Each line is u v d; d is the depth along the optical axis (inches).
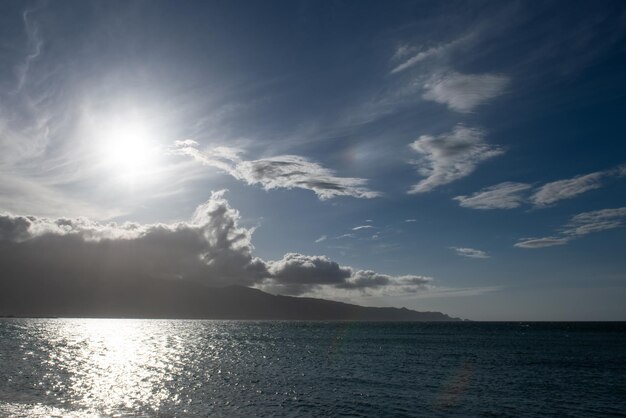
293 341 4881.9
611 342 4771.2
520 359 3053.6
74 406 1583.4
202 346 4128.9
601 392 1903.3
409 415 1528.1
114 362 2797.7
